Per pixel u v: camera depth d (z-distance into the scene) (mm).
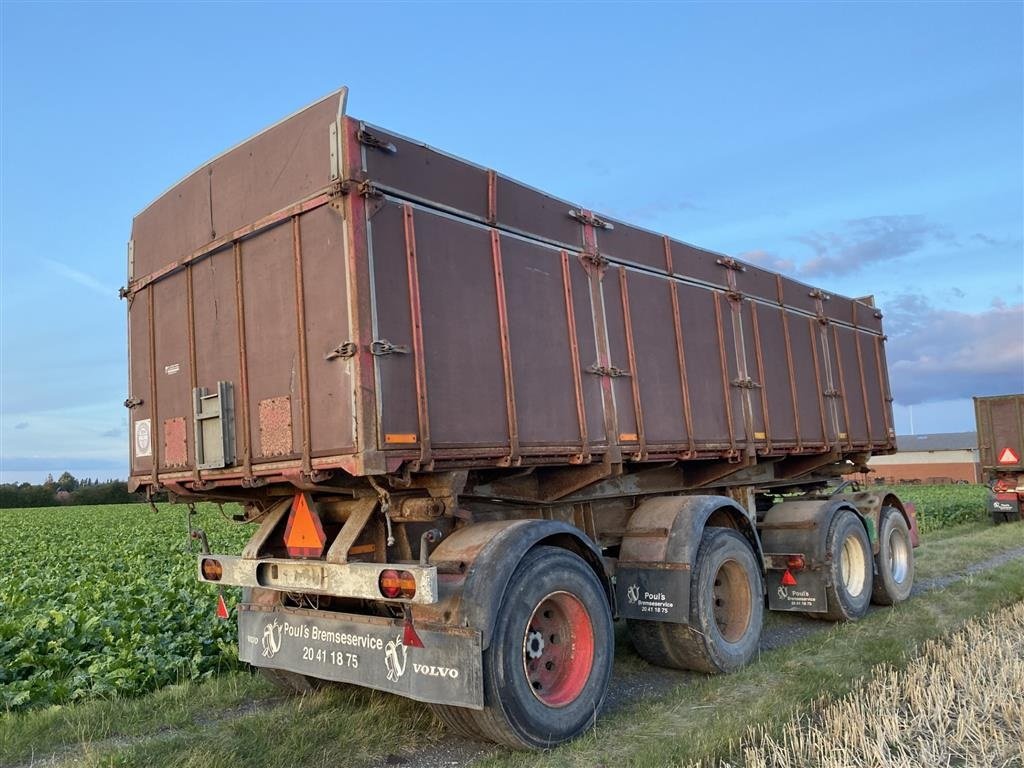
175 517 42156
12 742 5168
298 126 4984
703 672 6551
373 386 4488
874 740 4559
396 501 5137
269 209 5148
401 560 5371
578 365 6004
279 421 4969
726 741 4633
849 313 10703
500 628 4656
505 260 5539
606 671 5355
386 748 4969
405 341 4711
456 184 5285
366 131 4738
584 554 5574
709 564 6492
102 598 10812
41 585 13023
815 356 9562
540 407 5621
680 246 7535
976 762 4273
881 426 11000
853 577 8789
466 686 4512
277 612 5723
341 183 4570
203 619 8602
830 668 6133
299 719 5395
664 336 7066
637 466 7176
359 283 4516
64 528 32531
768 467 9359
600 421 6156
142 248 6484
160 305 6219
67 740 5297
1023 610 7844
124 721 5609
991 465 19422
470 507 5910
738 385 7926
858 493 9883
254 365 5203
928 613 8438
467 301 5184
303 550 5367
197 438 5574
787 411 8789
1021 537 14859
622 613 6566
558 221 6125
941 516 21594
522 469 5680
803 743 4516
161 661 6910
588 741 4879
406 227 4844
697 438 7246
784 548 8523
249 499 6344
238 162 5461
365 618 5082
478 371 5168
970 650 6348
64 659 7094
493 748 4914
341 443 4516
